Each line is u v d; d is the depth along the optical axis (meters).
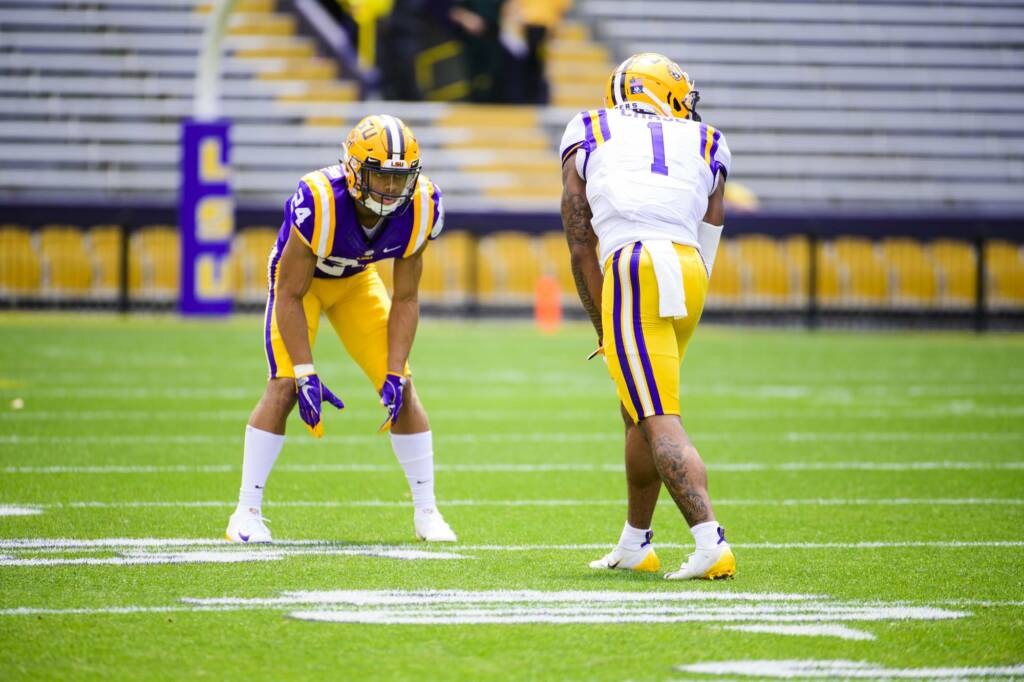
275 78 85.31
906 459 28.75
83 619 14.07
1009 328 70.38
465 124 85.12
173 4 87.94
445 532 19.55
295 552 18.19
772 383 44.44
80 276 66.31
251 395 38.31
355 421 34.50
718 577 16.38
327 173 18.70
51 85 83.25
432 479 19.84
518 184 81.94
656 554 18.80
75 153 80.44
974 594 15.77
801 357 53.66
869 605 15.10
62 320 63.03
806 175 87.06
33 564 17.06
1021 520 21.56
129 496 22.91
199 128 62.28
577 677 12.12
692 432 33.00
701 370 48.38
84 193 79.00
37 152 80.06
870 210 86.25
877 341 62.31
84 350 50.16
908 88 92.19
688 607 14.89
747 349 57.00
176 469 26.02
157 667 12.30
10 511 21.19
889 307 69.75
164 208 66.19
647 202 16.47
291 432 32.50
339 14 89.69
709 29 93.81
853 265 69.56
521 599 15.23
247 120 82.38
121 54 85.38
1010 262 70.50
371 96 85.38
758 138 88.31
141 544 18.62
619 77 17.55
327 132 82.12
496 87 87.06
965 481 25.83
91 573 16.52
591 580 16.42
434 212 18.97
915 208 86.75
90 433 30.67
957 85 92.69
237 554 17.95
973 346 60.12
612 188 16.56
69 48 85.31
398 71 88.81
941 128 90.38
